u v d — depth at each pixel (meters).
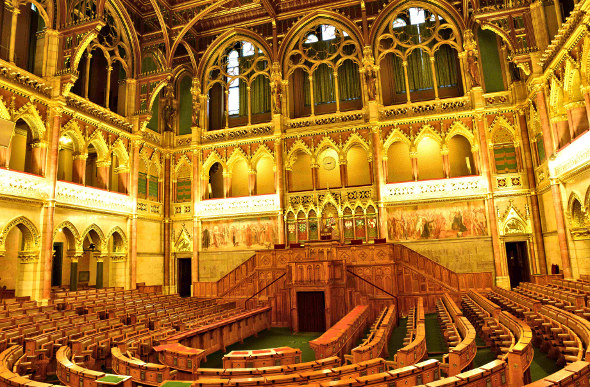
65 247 30.92
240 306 23.22
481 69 27.69
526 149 25.72
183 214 31.19
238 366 9.43
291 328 19.98
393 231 26.97
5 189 19.64
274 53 30.08
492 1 26.78
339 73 31.30
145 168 30.03
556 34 21.03
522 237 25.27
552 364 10.55
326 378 7.02
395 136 27.97
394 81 30.02
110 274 27.67
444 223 26.28
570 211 20.84
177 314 17.66
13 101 20.56
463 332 11.63
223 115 33.03
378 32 28.91
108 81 27.48
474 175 26.14
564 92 20.38
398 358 8.54
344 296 20.08
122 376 7.49
